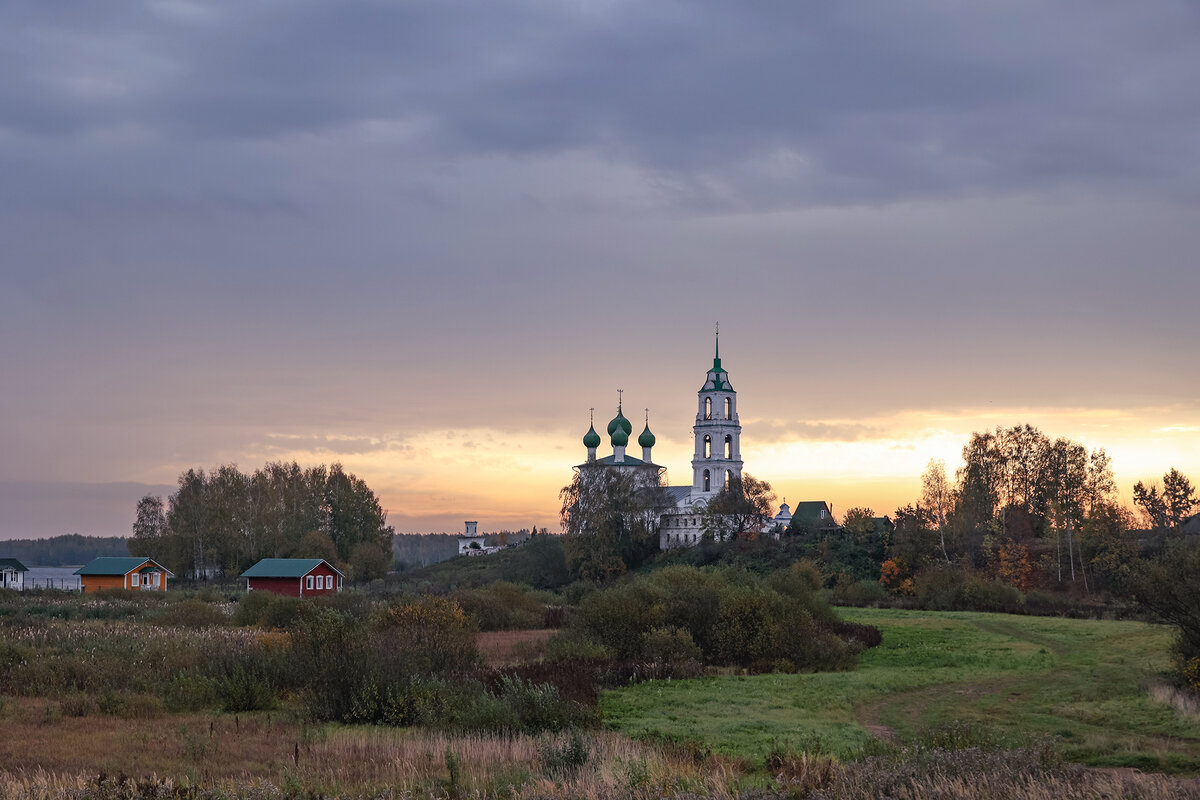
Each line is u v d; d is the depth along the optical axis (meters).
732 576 70.62
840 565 122.44
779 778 22.48
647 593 56.72
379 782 22.86
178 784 21.55
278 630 61.62
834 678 48.38
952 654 57.66
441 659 39.31
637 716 37.19
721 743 32.38
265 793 20.92
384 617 44.06
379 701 33.03
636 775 22.45
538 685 36.84
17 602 81.62
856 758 28.73
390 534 158.62
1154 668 48.06
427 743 27.66
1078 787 21.48
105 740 27.91
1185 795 20.95
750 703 40.56
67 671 38.34
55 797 20.05
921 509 124.56
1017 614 82.75
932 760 23.25
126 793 20.23
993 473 133.62
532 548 151.88
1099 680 46.91
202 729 29.86
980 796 20.55
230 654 38.47
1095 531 110.81
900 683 47.38
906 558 114.94
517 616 72.94
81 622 64.62
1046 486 130.50
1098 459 126.38
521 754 26.25
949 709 41.19
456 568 172.12
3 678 38.00
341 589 109.00
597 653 51.53
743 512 147.62
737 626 53.59
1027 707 41.19
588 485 142.00
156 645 44.72
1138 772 28.45
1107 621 73.56
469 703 33.22
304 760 25.42
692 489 175.88
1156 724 35.97
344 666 34.12
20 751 26.03
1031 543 122.19
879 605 94.12
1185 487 142.00
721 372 176.38
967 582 90.06
